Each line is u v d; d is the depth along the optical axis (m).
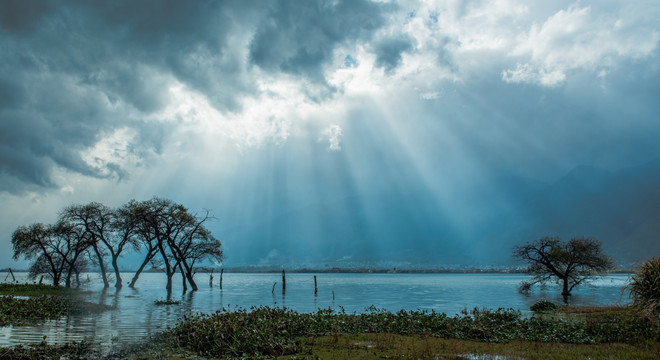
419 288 74.75
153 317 26.34
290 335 17.67
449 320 20.48
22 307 27.52
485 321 19.97
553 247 52.09
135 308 32.47
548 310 28.50
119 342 17.27
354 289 71.50
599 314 22.58
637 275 19.33
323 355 14.16
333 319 21.30
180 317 26.52
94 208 60.69
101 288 61.41
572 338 16.44
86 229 59.91
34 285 53.06
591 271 50.91
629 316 18.30
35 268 61.78
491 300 44.62
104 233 61.78
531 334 17.36
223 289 66.94
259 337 15.95
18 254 59.25
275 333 17.31
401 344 16.00
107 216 61.28
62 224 59.34
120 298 42.59
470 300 44.88
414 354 14.05
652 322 16.62
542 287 62.97
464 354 13.98
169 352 15.17
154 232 59.47
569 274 51.50
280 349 15.02
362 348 15.28
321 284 94.56
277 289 68.62
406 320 20.77
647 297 18.31
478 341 16.88
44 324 22.72
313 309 33.91
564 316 24.34
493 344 15.96
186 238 60.97
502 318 21.09
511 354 13.83
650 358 12.89
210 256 64.94
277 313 22.81
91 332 20.00
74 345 16.28
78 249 61.16
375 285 89.12
